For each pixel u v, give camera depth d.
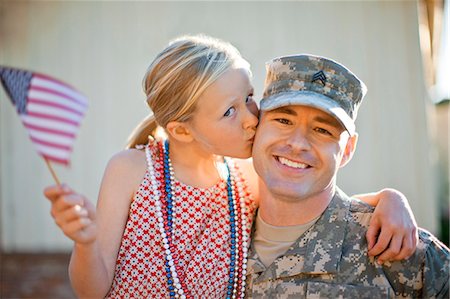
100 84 6.73
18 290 5.36
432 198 6.38
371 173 6.38
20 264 6.25
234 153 2.10
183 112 2.08
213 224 2.18
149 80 2.17
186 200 2.16
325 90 1.98
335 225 2.03
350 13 6.42
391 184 6.38
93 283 1.95
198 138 2.11
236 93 2.06
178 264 2.10
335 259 1.97
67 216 1.66
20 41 6.76
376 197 2.12
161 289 2.11
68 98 1.67
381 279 1.94
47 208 6.90
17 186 6.89
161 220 2.12
